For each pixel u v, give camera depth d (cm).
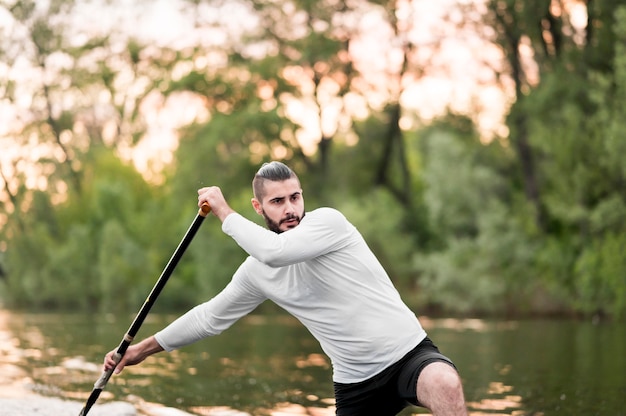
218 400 788
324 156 3528
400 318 448
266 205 454
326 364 1120
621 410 739
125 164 3819
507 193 2956
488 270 2688
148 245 3481
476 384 911
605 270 2275
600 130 2273
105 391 829
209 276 3156
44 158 3603
